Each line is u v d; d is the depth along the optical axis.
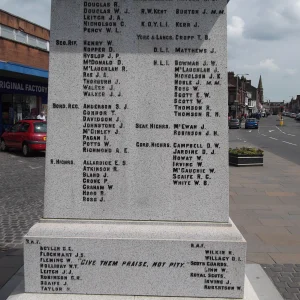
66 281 3.81
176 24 3.83
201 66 3.84
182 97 3.86
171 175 3.89
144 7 3.83
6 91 24.19
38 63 28.03
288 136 43.47
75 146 3.90
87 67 3.87
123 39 3.85
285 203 9.23
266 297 4.43
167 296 3.78
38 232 3.81
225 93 3.85
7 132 20.75
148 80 3.86
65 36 3.86
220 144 3.87
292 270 5.25
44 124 19.62
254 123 64.94
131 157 3.89
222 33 3.82
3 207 8.98
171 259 3.75
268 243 6.33
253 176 13.38
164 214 3.89
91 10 3.85
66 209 3.92
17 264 5.36
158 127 3.87
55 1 3.85
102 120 3.88
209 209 3.88
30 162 17.12
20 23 27.38
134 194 3.90
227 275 3.75
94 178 3.91
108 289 3.80
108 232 3.79
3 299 4.28
